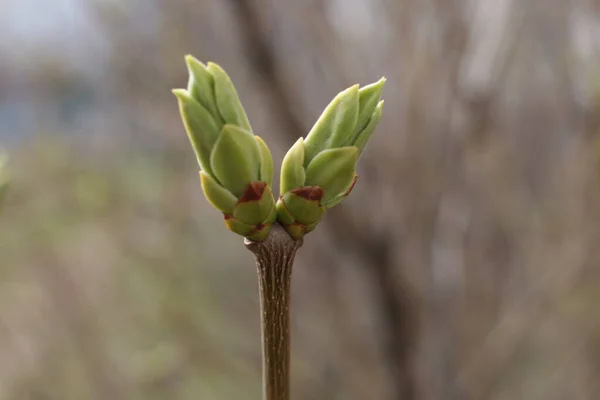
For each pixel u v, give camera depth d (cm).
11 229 67
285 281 16
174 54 45
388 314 45
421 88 40
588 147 43
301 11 40
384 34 42
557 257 47
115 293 68
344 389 56
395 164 43
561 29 41
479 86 37
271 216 16
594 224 45
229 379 66
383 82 17
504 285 49
